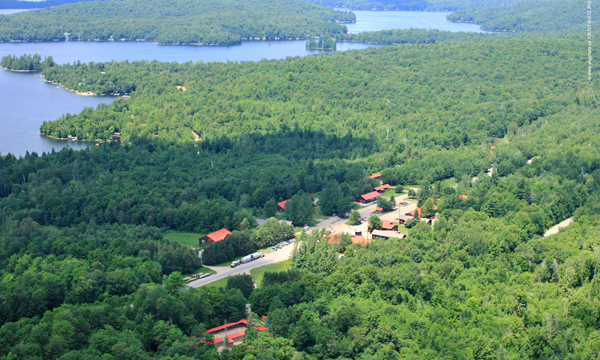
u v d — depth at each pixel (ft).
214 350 574.56
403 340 613.11
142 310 621.72
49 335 577.43
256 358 565.94
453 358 580.71
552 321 633.61
